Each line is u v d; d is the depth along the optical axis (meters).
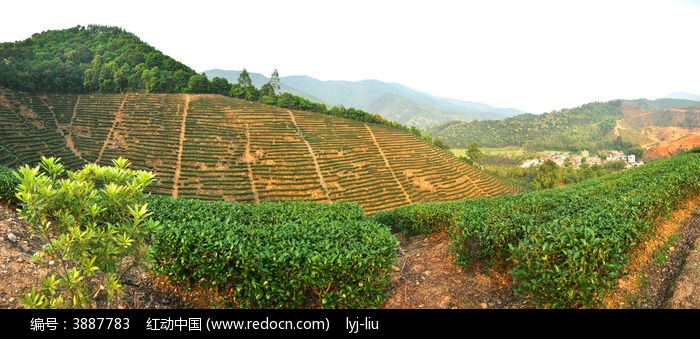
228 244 6.68
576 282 6.10
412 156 92.44
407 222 15.19
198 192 63.00
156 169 66.44
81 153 67.06
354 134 94.81
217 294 7.02
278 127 86.81
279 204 14.34
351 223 9.23
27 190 4.81
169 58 116.75
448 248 9.77
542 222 8.59
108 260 5.09
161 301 7.10
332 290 6.60
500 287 7.77
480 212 10.34
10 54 105.94
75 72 95.88
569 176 126.44
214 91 104.19
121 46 123.44
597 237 6.78
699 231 11.08
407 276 8.70
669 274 8.30
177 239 6.94
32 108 74.31
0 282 6.38
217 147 74.88
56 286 4.98
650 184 12.36
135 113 81.50
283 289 6.34
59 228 5.08
